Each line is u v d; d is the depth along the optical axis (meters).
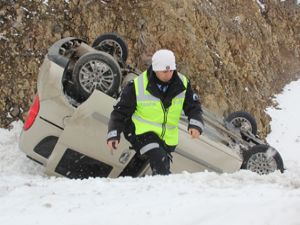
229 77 12.56
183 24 11.79
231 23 13.84
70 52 7.72
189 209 3.33
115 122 5.46
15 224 3.49
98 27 10.73
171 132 5.64
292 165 10.47
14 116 9.49
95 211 3.61
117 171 6.84
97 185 4.68
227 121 9.50
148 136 5.54
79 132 6.59
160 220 3.23
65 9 10.48
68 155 6.71
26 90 9.66
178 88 5.46
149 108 5.49
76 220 3.43
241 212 3.09
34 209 3.86
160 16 11.48
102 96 6.63
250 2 15.50
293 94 15.50
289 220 2.89
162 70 5.28
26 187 4.72
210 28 12.73
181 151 7.07
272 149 7.89
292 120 13.62
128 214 3.41
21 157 7.98
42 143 6.81
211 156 7.23
